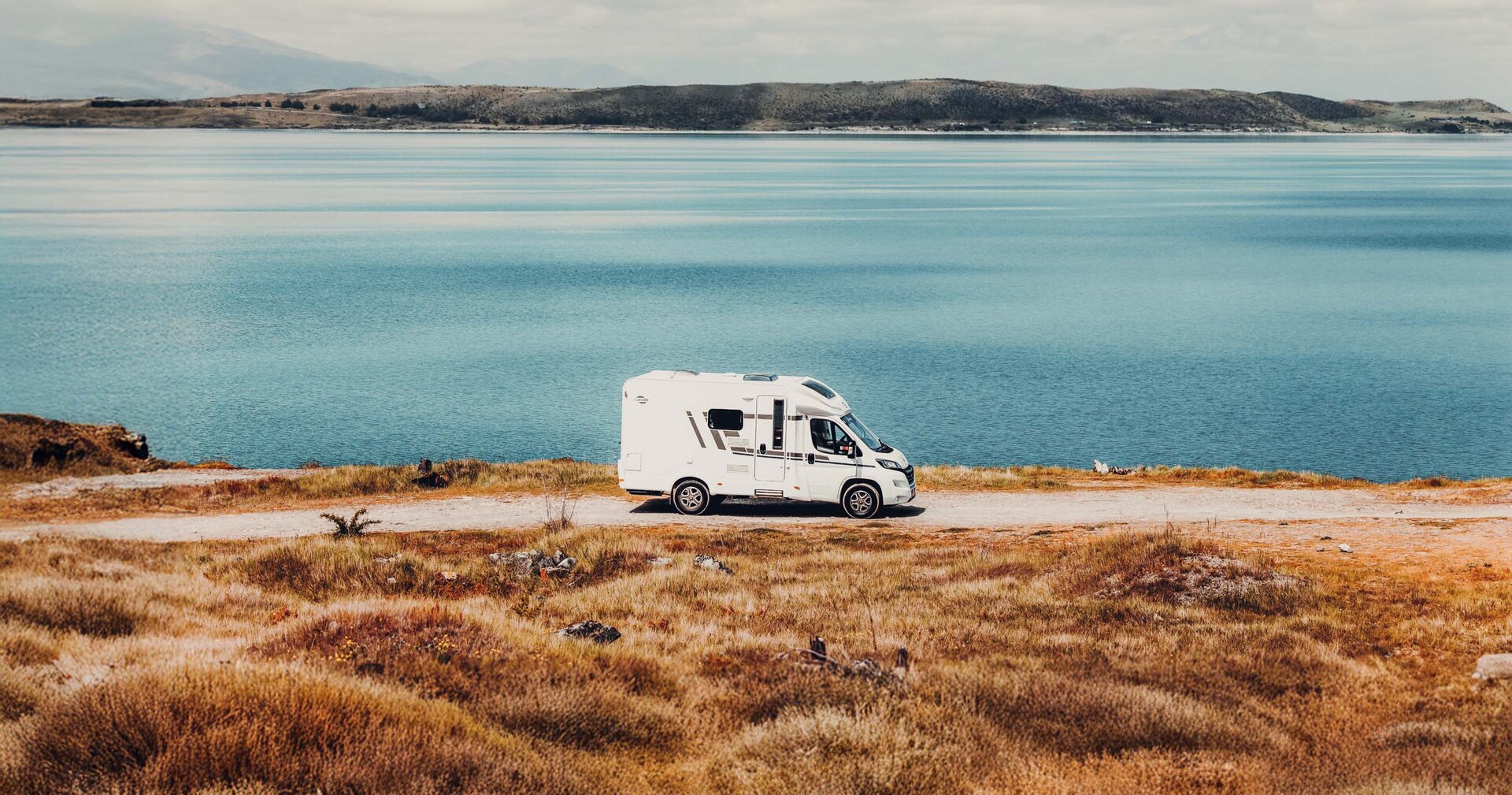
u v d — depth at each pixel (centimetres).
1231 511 3002
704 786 1137
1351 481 3581
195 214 17912
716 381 2981
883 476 2936
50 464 3394
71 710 1076
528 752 1143
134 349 7612
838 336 8338
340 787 1002
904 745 1199
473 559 2384
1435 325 8806
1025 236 16062
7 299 9688
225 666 1259
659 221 17875
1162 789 1120
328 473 3459
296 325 8681
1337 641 1673
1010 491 3412
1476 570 2030
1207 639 1692
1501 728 1282
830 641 1689
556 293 10494
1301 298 10325
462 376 6888
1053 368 7206
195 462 5038
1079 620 1850
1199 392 6519
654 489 3008
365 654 1443
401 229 16250
